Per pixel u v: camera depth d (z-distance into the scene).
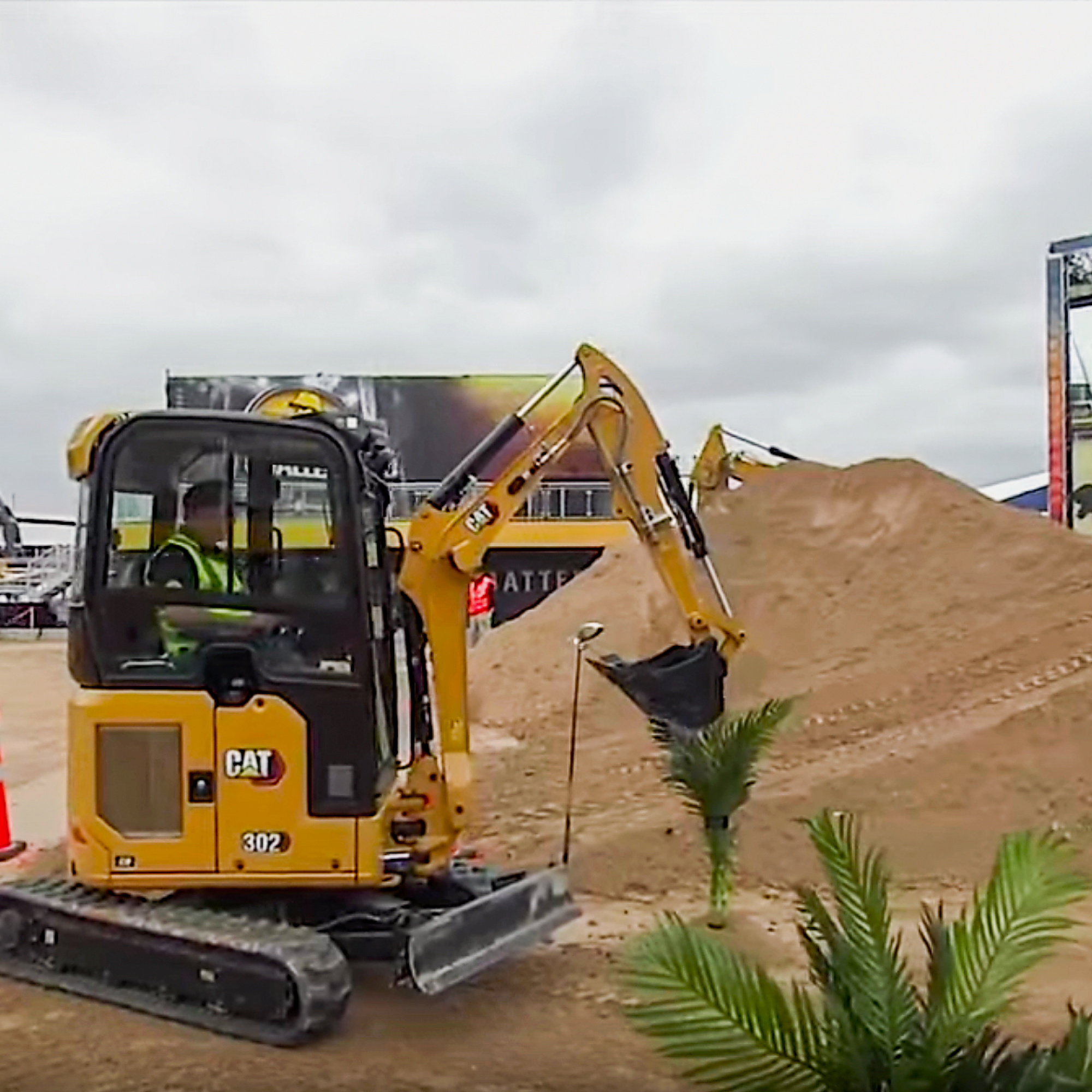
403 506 21.34
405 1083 6.20
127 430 6.99
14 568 40.22
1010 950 3.94
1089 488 40.81
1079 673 14.16
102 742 6.91
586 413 8.02
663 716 8.19
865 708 14.65
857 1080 3.72
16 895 7.65
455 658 7.53
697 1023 3.87
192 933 6.86
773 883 9.85
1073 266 41.03
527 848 10.63
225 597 7.01
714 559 20.09
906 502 20.39
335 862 6.98
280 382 43.66
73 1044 6.68
